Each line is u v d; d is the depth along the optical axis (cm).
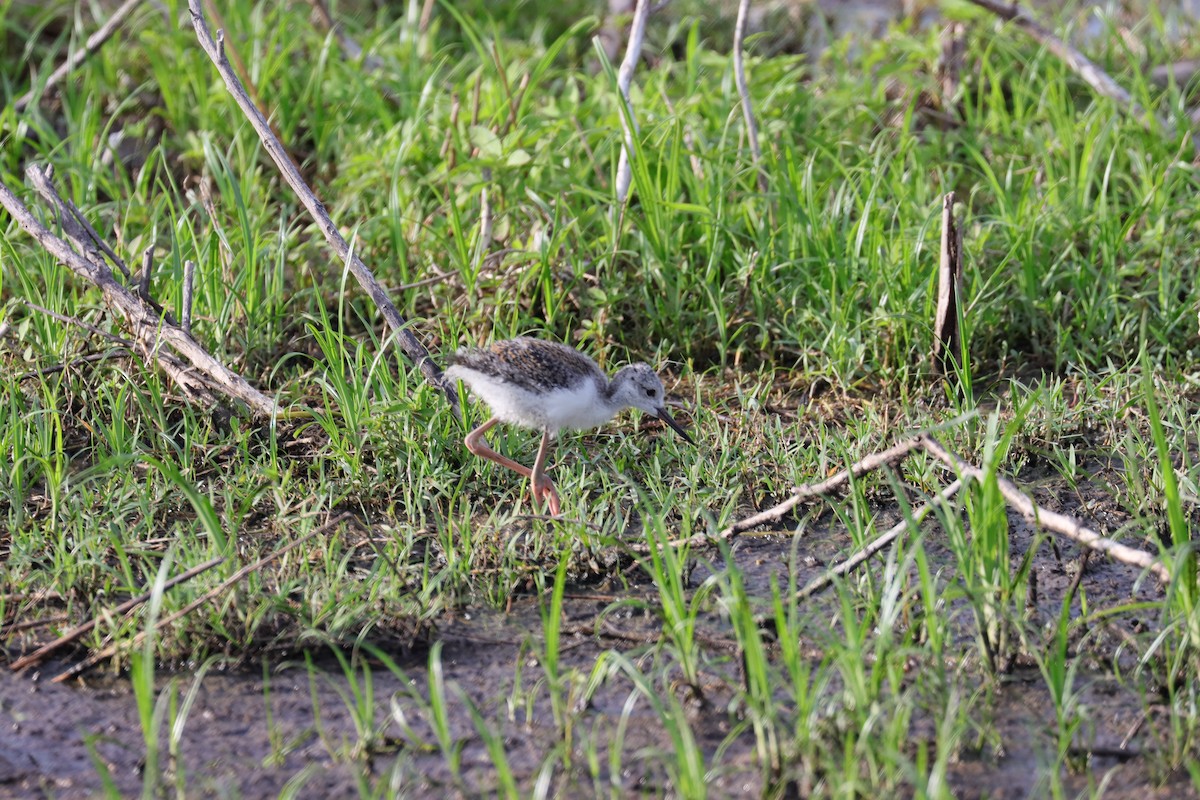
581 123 1438
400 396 1034
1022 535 941
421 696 767
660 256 1217
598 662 729
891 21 1716
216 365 1045
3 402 1000
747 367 1195
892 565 766
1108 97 1469
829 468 1009
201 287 1155
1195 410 1090
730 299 1212
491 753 659
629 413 1115
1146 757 716
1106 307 1202
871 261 1204
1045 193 1316
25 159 1459
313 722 747
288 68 1539
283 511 928
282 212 1261
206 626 801
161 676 781
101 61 1572
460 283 1217
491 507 979
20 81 1647
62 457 986
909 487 992
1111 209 1328
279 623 821
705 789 665
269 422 1051
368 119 1482
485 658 806
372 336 1060
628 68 1282
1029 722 743
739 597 707
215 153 1330
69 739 726
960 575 879
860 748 666
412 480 980
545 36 1795
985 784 697
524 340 964
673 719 702
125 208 1309
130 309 1079
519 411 934
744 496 990
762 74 1464
